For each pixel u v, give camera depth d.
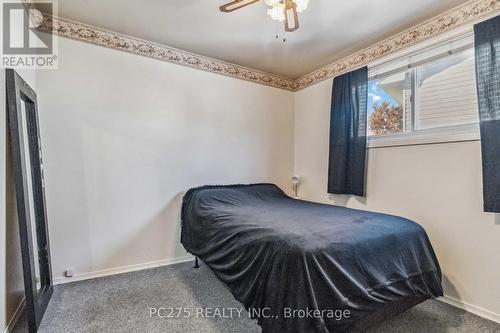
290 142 3.76
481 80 1.87
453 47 2.10
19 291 1.78
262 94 3.52
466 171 2.00
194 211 2.54
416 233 1.78
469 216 1.98
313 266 1.30
